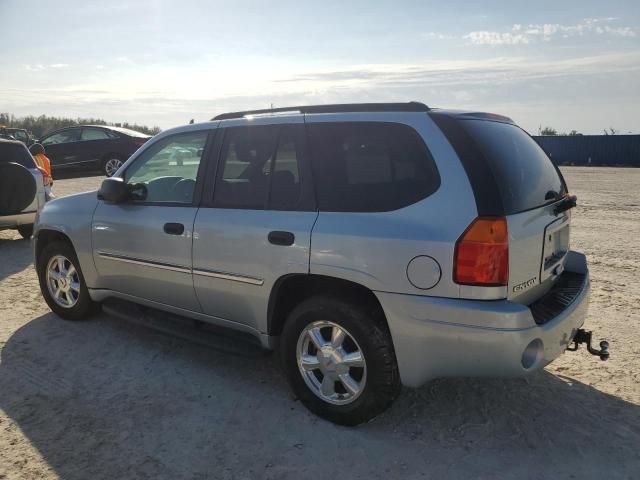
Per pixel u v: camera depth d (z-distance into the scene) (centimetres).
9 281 663
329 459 304
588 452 307
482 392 377
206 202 391
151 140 447
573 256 403
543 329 296
